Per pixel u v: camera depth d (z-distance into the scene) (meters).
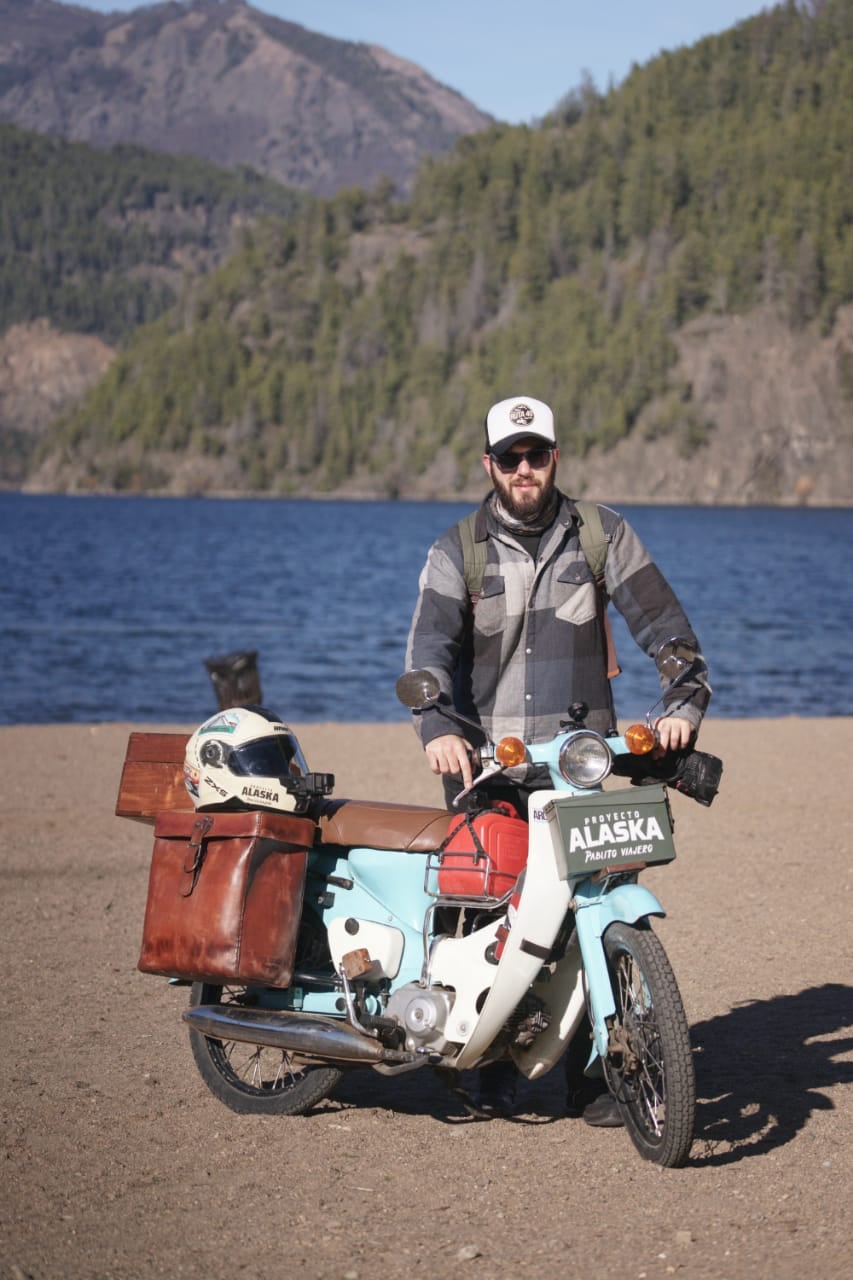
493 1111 5.95
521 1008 5.47
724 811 13.31
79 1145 5.60
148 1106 6.07
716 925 9.07
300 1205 5.02
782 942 8.62
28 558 85.31
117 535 125.75
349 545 112.50
